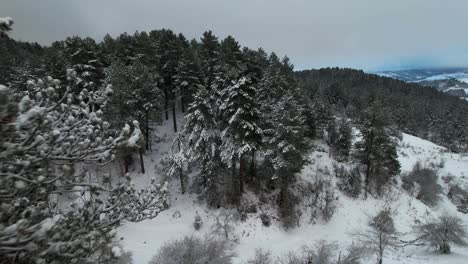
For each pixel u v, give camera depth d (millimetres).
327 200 28625
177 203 26812
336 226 27266
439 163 50688
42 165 4234
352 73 141500
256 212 26688
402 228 29188
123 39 46812
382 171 34969
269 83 36531
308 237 25297
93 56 32406
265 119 28625
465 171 49250
